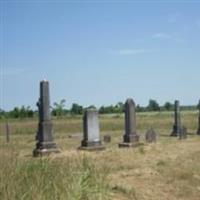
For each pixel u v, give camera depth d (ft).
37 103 81.46
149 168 54.70
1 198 29.68
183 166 55.62
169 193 42.19
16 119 279.28
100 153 74.69
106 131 159.84
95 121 86.28
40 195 30.83
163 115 310.45
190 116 275.59
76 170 38.27
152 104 433.48
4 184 31.27
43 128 79.36
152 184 45.57
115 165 56.13
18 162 37.19
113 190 41.19
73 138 124.47
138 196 40.34
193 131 144.25
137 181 46.88
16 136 145.07
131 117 91.81
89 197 34.35
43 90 81.00
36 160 39.27
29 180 33.24
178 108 124.67
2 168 34.76
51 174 35.63
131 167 55.62
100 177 39.50
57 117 292.20
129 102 92.48
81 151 79.97
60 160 42.22
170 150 75.36
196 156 65.51
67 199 31.94
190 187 44.60
